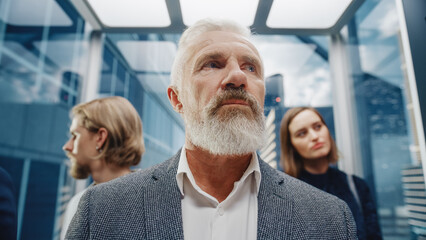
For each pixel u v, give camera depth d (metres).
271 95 2.13
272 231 0.60
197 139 0.66
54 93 1.88
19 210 1.67
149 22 2.05
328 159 1.45
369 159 1.92
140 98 2.23
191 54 0.73
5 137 1.63
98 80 2.16
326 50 2.25
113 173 1.11
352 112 2.13
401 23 1.41
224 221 0.65
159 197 0.66
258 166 0.71
